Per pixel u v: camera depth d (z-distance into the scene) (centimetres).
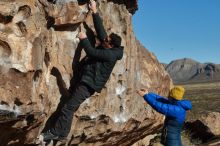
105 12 991
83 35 812
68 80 880
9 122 729
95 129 998
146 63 1239
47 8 774
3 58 691
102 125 1009
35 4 732
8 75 698
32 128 792
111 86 1004
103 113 986
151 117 1217
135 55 1127
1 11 677
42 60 757
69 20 854
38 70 746
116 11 1041
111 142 1123
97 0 955
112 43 830
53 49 841
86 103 934
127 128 1118
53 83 846
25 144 818
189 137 1806
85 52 898
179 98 902
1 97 691
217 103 6047
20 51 710
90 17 925
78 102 823
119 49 831
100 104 974
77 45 899
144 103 1173
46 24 789
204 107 5125
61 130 821
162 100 916
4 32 692
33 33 730
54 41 847
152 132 1355
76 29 897
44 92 784
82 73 875
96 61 816
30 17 722
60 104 870
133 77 1101
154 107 898
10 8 685
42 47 757
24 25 715
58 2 823
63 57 873
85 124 959
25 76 719
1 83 689
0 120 709
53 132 822
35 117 766
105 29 988
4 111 699
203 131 1819
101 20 893
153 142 1662
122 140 1187
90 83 815
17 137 786
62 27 866
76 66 899
